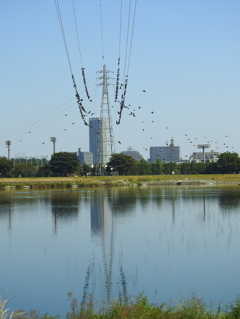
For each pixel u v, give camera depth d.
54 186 183.12
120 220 79.12
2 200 122.31
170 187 183.50
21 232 68.25
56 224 75.62
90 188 178.62
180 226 71.25
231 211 89.56
